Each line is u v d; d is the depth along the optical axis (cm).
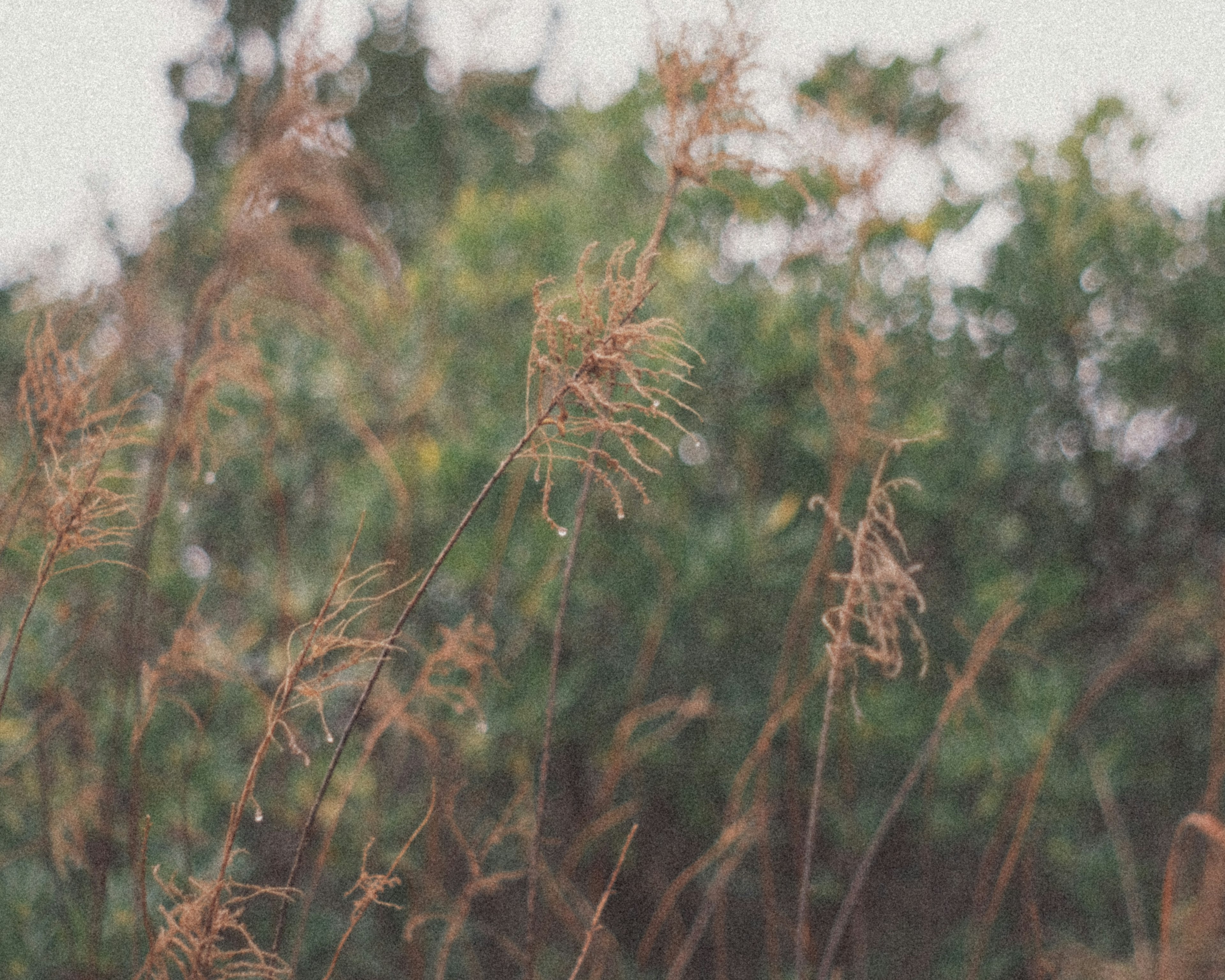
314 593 260
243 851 129
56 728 213
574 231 309
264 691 238
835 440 249
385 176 398
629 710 260
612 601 265
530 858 179
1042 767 206
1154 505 334
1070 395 341
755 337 278
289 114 177
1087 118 334
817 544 263
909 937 253
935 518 289
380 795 226
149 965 127
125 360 179
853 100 282
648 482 263
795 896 264
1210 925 154
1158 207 345
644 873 269
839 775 263
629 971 253
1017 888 260
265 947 211
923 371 316
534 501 263
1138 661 295
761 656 264
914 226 291
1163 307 340
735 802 206
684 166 151
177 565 263
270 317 237
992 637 195
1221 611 254
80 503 130
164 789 217
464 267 300
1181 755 282
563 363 117
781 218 305
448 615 265
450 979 237
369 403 290
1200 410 333
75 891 203
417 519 266
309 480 292
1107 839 251
